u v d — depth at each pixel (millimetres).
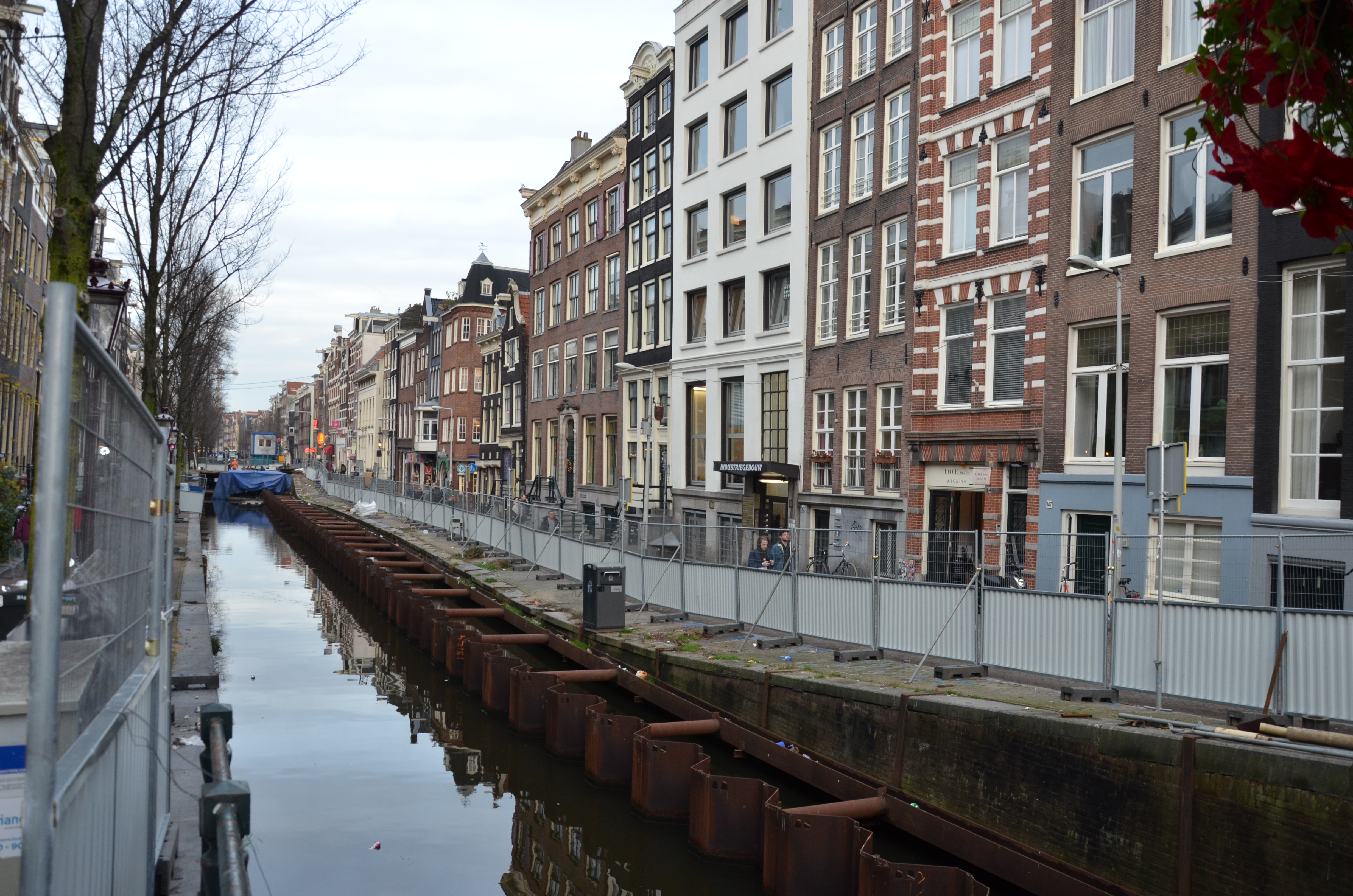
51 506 2836
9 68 9805
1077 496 18141
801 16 27750
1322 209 2318
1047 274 19094
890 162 24156
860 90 25047
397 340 93000
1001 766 10008
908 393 22656
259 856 11031
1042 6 19422
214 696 13094
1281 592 9305
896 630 14102
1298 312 14852
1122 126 17703
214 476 92000
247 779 13781
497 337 56688
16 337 32406
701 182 32969
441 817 12523
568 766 14539
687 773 12039
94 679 3850
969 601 12891
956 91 21984
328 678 20734
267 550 49438
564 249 46281
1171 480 10422
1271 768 7613
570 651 18656
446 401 74375
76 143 7801
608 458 41000
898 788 11109
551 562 28688
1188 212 16609
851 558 15242
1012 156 20391
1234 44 2496
